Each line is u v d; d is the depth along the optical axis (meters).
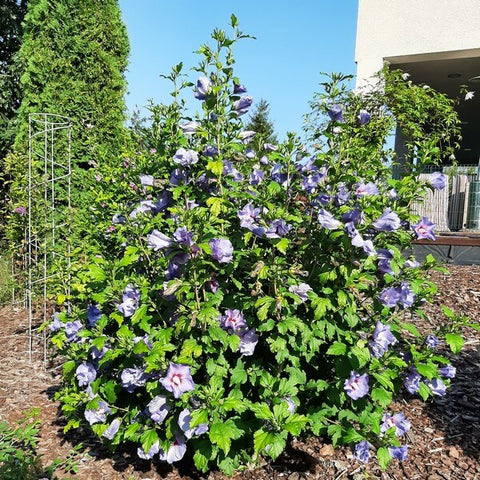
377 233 2.55
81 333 2.67
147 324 2.50
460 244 6.91
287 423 2.13
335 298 2.46
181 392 2.19
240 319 2.37
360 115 2.83
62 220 6.15
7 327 5.34
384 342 2.43
